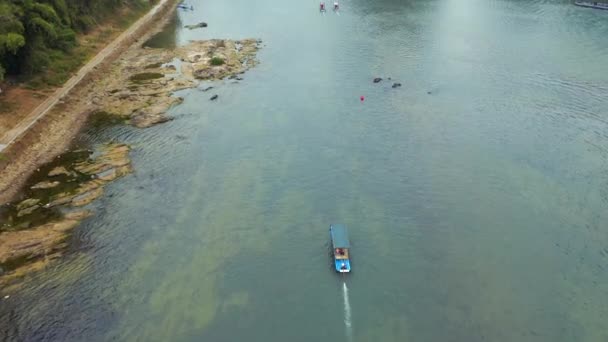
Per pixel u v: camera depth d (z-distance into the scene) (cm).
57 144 7288
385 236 5628
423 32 13275
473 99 8925
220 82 9931
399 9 16250
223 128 8019
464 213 5984
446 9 16050
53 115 7900
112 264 5188
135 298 4806
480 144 7425
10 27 7950
